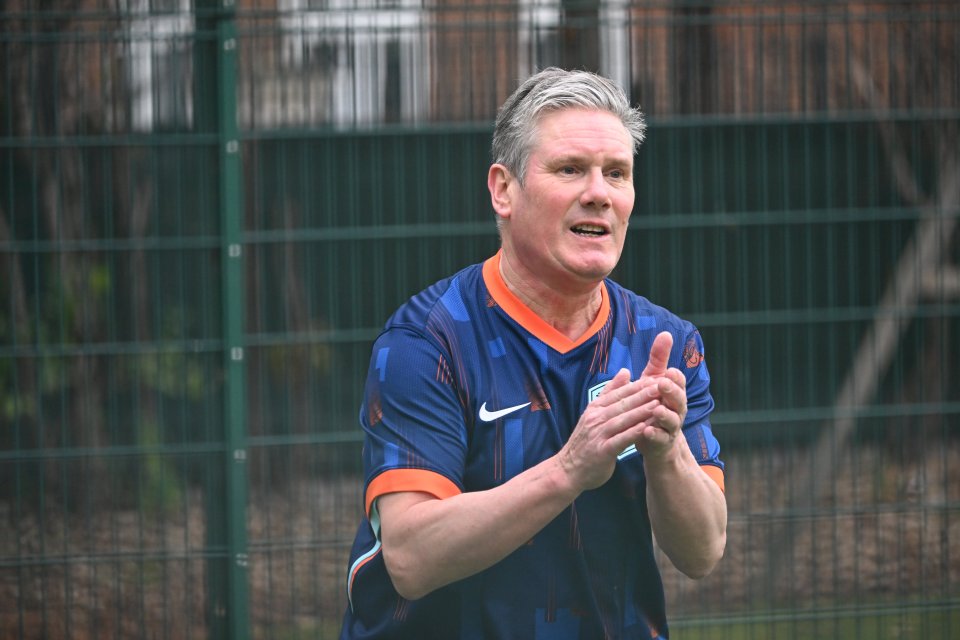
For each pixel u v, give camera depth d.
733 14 20.42
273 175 18.55
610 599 8.13
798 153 19.67
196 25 18.11
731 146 19.53
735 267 19.50
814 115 19.64
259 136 18.38
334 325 18.70
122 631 18.48
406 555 7.50
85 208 18.16
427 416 7.76
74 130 18.92
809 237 19.67
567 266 7.73
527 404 7.96
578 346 8.09
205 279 18.25
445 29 18.50
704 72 20.08
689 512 7.72
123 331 18.27
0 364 19.03
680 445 7.52
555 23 18.56
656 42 19.86
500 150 8.12
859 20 19.44
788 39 21.44
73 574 18.28
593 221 7.70
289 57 18.53
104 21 18.31
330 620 18.61
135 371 18.34
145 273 18.22
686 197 19.44
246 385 18.44
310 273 18.62
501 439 7.92
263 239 18.41
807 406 19.81
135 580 18.56
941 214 19.78
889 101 19.72
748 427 19.39
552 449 7.97
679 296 19.41
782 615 19.19
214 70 18.11
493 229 18.73
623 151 7.80
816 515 19.27
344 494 18.92
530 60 18.66
